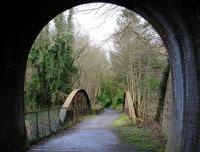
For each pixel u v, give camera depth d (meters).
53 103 27.19
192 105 8.52
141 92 24.45
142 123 20.03
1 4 7.72
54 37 27.08
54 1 10.20
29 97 26.30
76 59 33.69
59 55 27.34
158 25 11.36
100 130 18.34
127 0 10.94
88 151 11.60
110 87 57.62
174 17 9.01
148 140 14.16
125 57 26.88
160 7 9.45
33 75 26.23
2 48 8.83
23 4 8.86
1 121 9.02
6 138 9.40
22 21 9.56
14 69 10.12
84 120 26.36
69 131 17.97
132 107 22.22
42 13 10.38
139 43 22.34
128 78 29.33
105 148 12.20
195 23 7.55
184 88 9.43
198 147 7.63
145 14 11.50
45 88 27.03
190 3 7.21
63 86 27.92
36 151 11.48
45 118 15.33
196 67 8.09
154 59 22.09
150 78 22.53
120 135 15.88
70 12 28.11
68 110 21.23
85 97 32.06
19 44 10.12
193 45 8.16
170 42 10.87
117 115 34.19
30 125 13.09
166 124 14.12
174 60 10.78
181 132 9.49
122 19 19.78
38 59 25.88
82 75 43.28
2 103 9.15
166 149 11.50
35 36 11.36
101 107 47.16
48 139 14.58
